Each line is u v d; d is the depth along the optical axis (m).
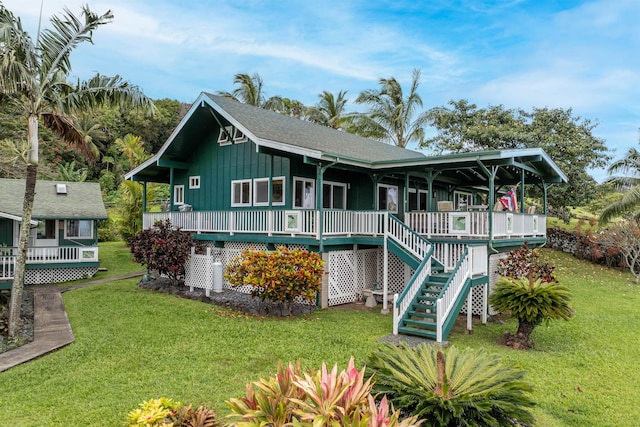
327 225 12.76
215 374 7.43
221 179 16.94
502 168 15.71
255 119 14.83
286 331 10.04
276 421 3.88
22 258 10.09
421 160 12.71
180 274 15.74
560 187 23.62
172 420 4.70
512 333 10.91
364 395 3.92
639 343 10.20
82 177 35.88
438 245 12.77
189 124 16.34
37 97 10.20
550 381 7.62
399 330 10.20
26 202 10.23
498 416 4.79
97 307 12.28
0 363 8.03
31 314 12.16
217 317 11.20
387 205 16.81
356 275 14.19
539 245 16.77
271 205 15.07
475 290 12.76
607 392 7.21
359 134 32.81
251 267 11.39
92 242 19.59
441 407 4.53
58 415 5.95
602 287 17.72
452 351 5.71
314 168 15.21
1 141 27.19
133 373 7.49
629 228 20.88
